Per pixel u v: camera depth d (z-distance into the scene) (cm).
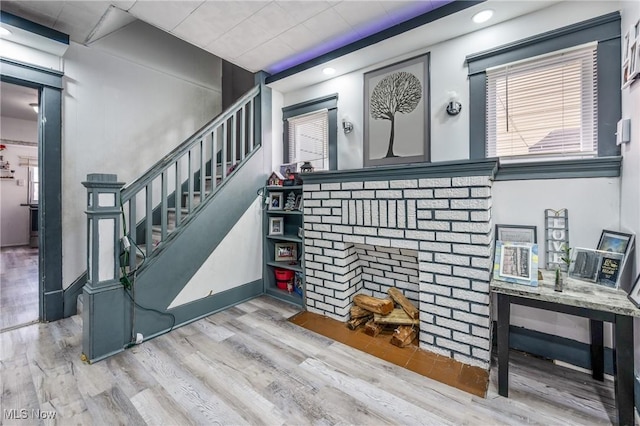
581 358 194
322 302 284
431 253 217
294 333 246
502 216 219
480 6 200
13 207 629
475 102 229
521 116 216
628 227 170
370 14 234
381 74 280
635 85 160
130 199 229
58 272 274
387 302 248
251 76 438
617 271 164
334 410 158
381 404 162
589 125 194
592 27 188
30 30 240
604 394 169
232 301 304
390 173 233
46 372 190
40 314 267
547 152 206
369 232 248
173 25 250
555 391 172
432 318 218
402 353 216
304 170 310
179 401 164
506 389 168
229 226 300
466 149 234
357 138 298
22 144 625
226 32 260
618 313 139
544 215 204
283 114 362
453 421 150
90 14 249
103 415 153
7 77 244
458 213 205
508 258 185
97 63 308
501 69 221
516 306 217
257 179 330
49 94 268
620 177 180
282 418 152
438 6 222
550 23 201
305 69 298
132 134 338
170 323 250
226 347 222
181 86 390
